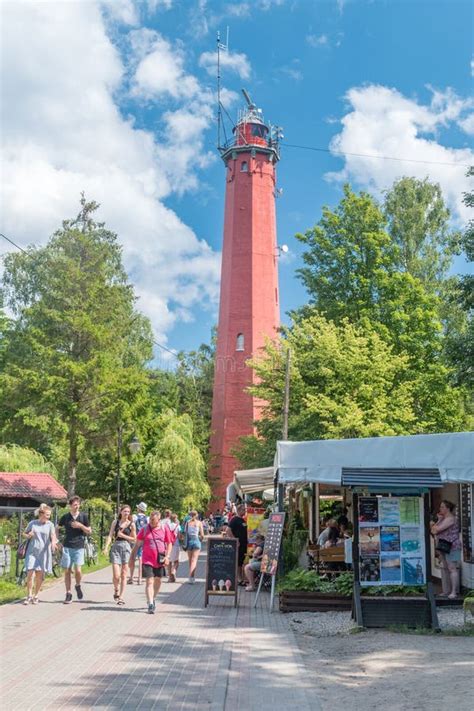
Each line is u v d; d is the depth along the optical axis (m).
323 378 30.98
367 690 7.78
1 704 6.93
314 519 20.42
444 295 41.38
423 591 12.02
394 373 31.84
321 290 37.62
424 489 11.85
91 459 40.75
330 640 11.02
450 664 8.84
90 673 8.28
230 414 52.56
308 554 17.06
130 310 38.03
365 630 11.64
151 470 41.72
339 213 39.00
